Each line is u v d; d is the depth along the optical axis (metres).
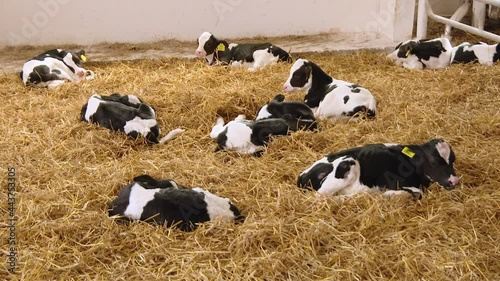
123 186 4.62
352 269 3.58
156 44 9.30
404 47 7.75
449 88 6.75
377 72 7.52
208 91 6.72
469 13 9.83
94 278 3.63
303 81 5.98
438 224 4.02
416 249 3.76
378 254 3.71
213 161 5.09
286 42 9.23
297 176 4.75
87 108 5.81
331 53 8.56
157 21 9.35
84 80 7.33
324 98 5.93
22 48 9.12
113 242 3.95
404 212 4.16
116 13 9.23
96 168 4.96
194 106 6.34
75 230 4.06
